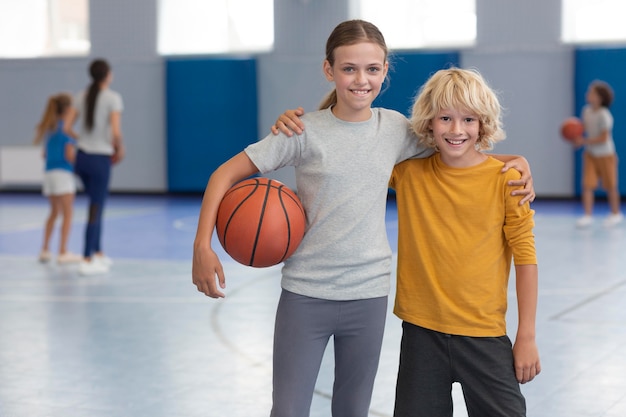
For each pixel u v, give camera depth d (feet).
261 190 8.93
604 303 19.94
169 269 25.57
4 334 17.90
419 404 8.94
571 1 43.21
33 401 13.53
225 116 47.37
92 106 24.73
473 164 8.85
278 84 46.78
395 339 16.93
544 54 43.21
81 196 49.42
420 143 9.24
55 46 49.47
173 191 48.62
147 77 48.39
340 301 9.01
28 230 35.06
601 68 42.16
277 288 22.22
